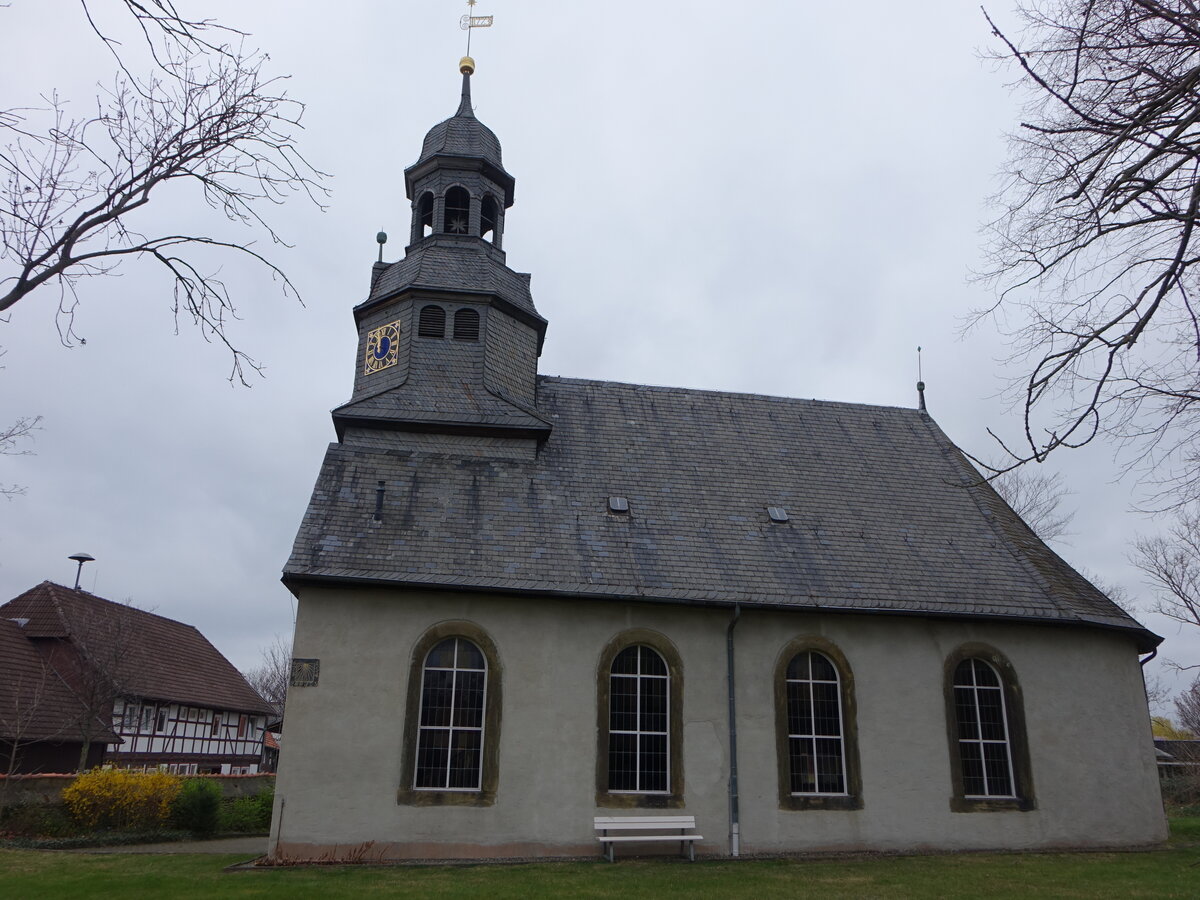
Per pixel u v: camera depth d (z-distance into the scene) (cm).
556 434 2162
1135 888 1393
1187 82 612
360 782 1619
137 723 3550
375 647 1691
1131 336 657
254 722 4588
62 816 2045
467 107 2481
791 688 1839
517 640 1744
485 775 1662
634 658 1794
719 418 2378
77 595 3644
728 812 1725
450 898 1264
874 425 2497
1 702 2756
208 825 2130
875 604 1872
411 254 2311
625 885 1380
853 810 1769
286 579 1675
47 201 716
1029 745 1877
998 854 1750
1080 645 1972
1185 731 5331
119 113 735
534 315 2269
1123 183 658
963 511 2238
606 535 1914
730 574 1881
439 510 1873
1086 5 660
